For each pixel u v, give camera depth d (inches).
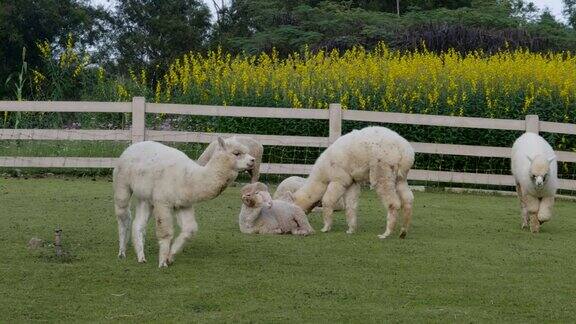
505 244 394.9
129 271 319.3
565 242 405.1
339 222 448.1
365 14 1243.2
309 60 735.1
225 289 298.2
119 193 334.3
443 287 308.8
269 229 403.9
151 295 289.4
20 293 288.0
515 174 452.8
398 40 1103.6
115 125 694.5
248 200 398.0
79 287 297.0
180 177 319.0
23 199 487.5
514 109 647.1
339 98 659.4
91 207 465.4
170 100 700.0
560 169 629.9
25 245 359.6
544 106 646.5
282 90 669.9
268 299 287.4
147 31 1665.8
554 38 1163.3
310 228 407.2
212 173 316.8
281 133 639.8
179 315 268.2
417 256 359.6
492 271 336.2
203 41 1659.7
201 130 659.4
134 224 331.9
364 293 297.9
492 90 652.1
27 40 1227.9
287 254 357.1
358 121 622.8
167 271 320.8
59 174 613.9
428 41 1088.8
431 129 633.6
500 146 633.0
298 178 470.3
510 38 1115.9
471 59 734.5
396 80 674.2
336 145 407.8
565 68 701.9
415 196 570.9
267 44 1230.3
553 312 280.5
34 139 595.8
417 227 436.8
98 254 346.3
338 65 713.6
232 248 366.6
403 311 277.3
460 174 599.8
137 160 327.6
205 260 341.4
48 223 414.0
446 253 367.6
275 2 1382.9
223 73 689.6
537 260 358.9
